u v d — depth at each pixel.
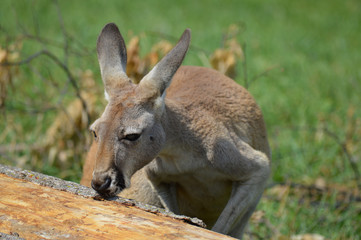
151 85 6.97
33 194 6.09
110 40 7.50
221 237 5.59
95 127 6.75
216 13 26.50
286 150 12.20
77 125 11.05
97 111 11.21
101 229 5.60
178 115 7.39
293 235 9.14
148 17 24.05
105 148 6.59
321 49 21.11
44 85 13.79
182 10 26.42
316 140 12.54
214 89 8.12
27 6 22.84
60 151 11.04
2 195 6.00
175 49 7.06
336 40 22.55
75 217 5.77
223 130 7.66
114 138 6.64
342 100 15.38
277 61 18.64
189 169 7.59
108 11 24.58
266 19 26.06
